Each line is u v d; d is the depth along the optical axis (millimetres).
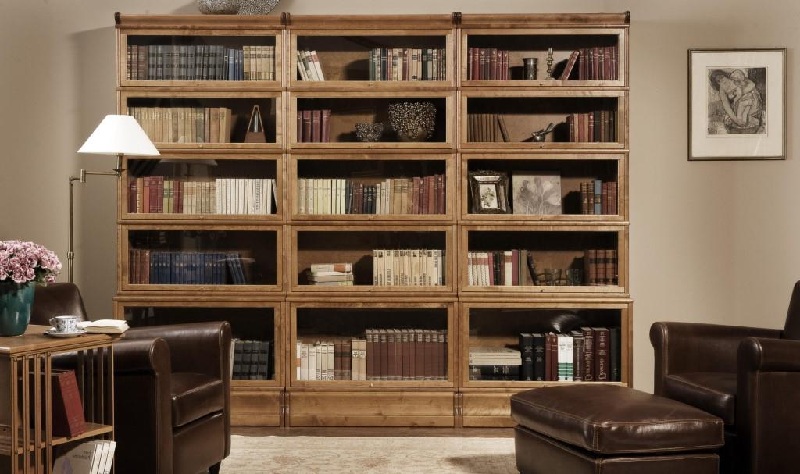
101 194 5422
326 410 5020
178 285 5035
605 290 5020
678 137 5410
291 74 5027
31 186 5387
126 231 5035
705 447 3398
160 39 5035
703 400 3793
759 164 5395
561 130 5059
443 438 4738
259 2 5176
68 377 3119
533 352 5047
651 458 3354
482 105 5051
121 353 3373
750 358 3527
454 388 5027
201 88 5020
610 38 5004
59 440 3051
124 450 3434
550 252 5070
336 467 4125
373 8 5387
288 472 4039
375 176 5070
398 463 4203
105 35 5406
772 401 3529
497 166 5059
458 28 5016
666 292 5430
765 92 5387
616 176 5023
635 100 5418
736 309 5418
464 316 5027
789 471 3545
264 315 5059
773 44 5375
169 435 3502
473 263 5055
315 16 5000
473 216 5023
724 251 5414
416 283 5059
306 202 5062
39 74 5387
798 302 4191
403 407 5027
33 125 5383
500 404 5020
